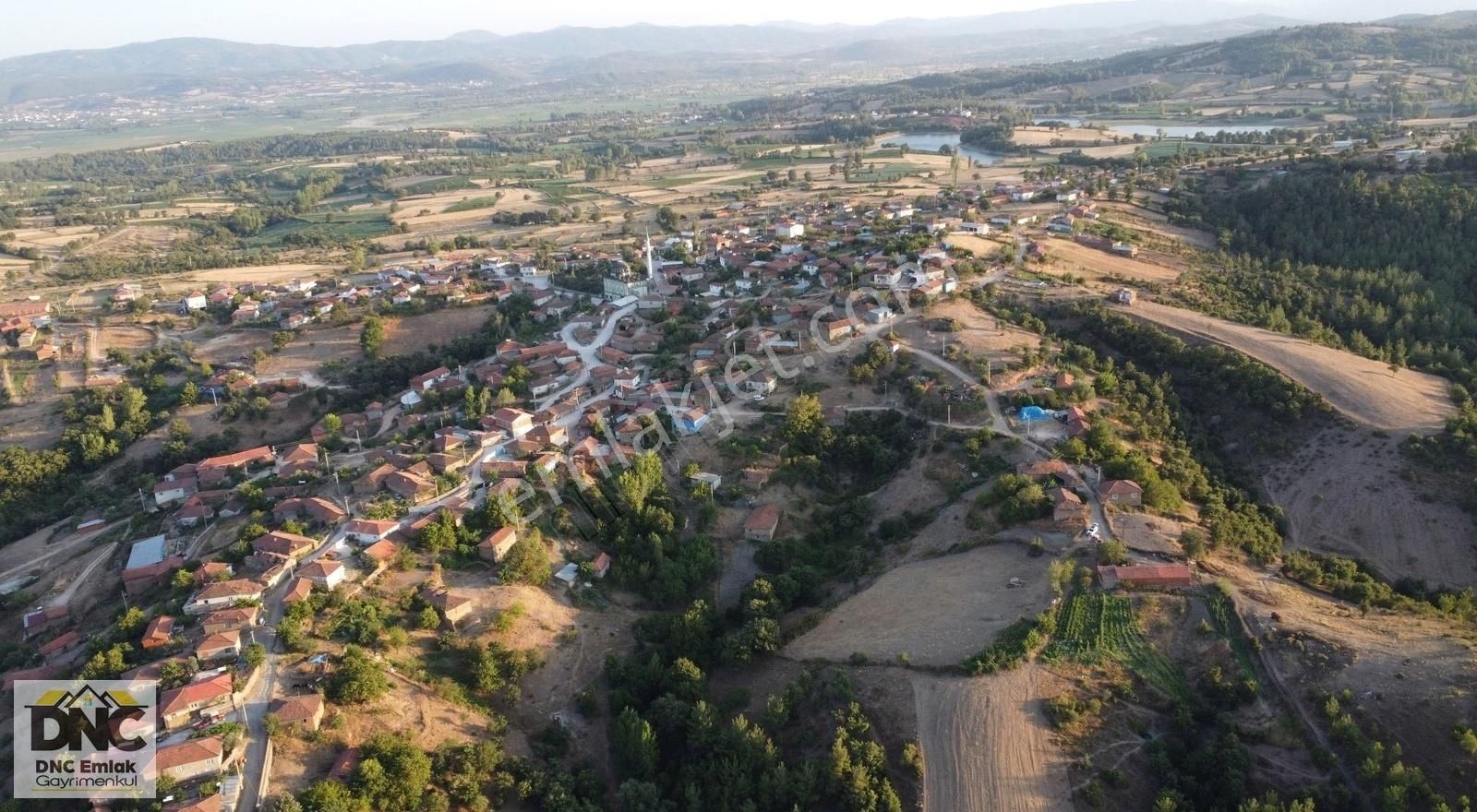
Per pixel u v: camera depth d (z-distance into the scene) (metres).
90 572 129.88
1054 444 128.88
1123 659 91.31
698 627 104.50
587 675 101.31
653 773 88.06
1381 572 116.94
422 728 87.12
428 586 105.94
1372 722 81.00
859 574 114.38
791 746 87.88
